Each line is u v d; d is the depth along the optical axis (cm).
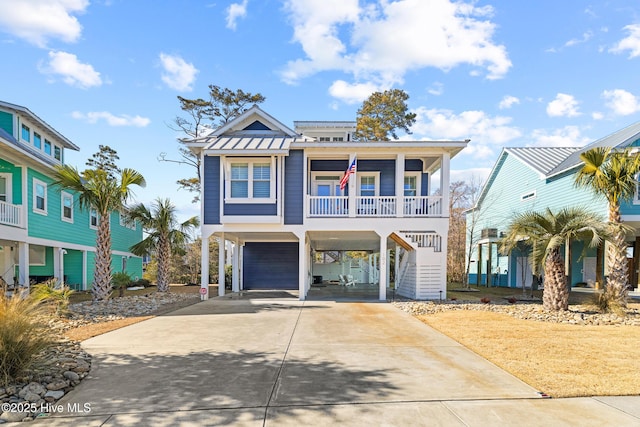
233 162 1286
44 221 1459
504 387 420
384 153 1317
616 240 980
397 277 1605
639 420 338
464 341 645
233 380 447
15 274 1460
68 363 492
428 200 1327
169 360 534
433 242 1298
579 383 431
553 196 1617
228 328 772
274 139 1402
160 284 1552
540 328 760
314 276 2289
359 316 926
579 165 1359
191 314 965
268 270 1819
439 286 1273
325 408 366
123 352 577
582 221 933
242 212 1272
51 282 983
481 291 1733
